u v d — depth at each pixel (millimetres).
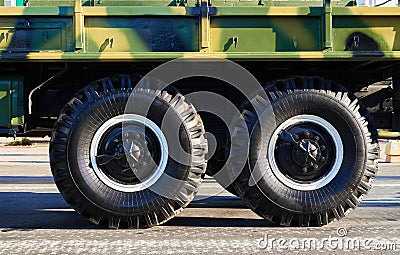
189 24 4527
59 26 4492
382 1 5414
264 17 4535
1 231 4691
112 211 4531
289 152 4602
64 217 5414
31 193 7461
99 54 4430
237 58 4469
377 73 5273
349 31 4555
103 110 4508
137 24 4508
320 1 5211
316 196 4605
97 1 5086
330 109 4594
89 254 3906
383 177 9797
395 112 5195
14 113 4758
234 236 4426
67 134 4508
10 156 17578
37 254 3910
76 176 4484
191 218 5254
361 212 5613
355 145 4621
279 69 5137
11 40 4477
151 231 4586
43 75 5098
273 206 4609
